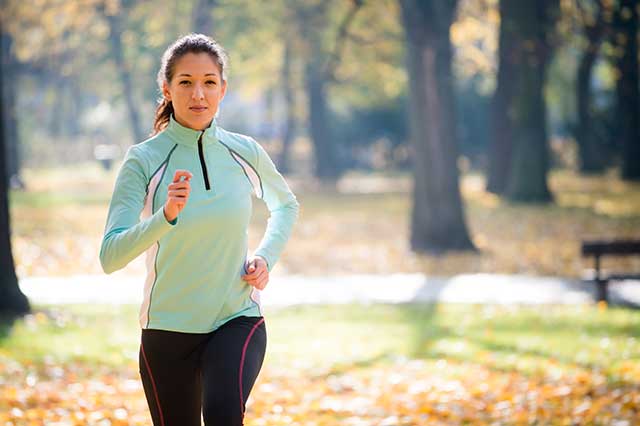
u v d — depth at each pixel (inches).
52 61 1707.7
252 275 167.6
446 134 868.0
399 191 1617.9
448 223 864.3
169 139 167.0
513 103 1339.8
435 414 321.4
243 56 1669.5
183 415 170.4
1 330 468.1
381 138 2389.3
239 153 170.7
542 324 517.7
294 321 537.0
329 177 1872.5
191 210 162.9
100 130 2657.5
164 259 163.8
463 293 637.9
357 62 1668.3
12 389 337.7
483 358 424.2
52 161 2357.3
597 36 1039.0
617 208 1195.3
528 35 1045.8
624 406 312.8
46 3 1413.6
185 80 164.6
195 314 164.6
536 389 355.6
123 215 160.7
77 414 302.8
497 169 1449.3
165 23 1503.4
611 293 627.8
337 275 746.2
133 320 525.7
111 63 1860.2
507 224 1048.2
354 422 308.7
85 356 420.8
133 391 357.7
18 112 2239.2
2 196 511.5
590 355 416.8
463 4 1272.1
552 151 2100.1
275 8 1491.1
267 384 374.9
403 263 804.6
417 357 436.5
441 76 869.2
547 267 771.4
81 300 589.3
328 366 413.7
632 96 1611.7
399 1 861.8
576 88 1892.2
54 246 853.2
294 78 1857.8
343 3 1354.6
